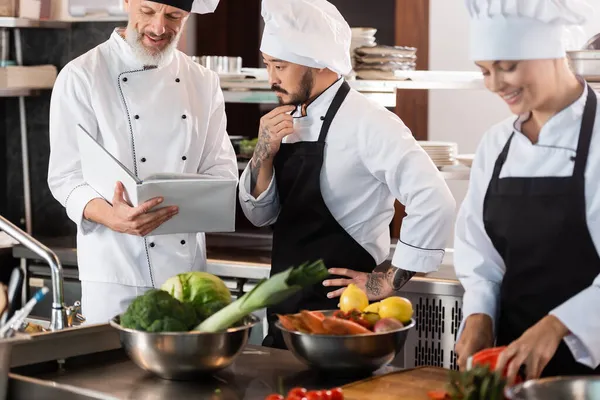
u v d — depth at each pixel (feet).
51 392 7.47
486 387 6.09
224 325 7.39
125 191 9.77
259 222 10.98
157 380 7.65
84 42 15.64
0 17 15.17
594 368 7.57
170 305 7.54
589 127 7.60
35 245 8.95
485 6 7.27
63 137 11.05
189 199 9.76
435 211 9.99
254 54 18.06
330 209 10.43
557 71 7.50
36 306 15.16
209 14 18.04
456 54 17.78
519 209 7.89
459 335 8.16
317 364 7.56
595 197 7.58
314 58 9.82
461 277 8.44
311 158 10.28
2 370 7.39
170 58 11.25
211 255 14.56
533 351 7.15
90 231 11.02
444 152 13.53
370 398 7.00
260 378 7.73
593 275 7.67
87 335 8.20
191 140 11.41
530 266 7.89
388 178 10.12
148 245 11.18
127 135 11.08
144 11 10.61
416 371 7.77
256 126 17.85
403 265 10.18
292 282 7.16
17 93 15.14
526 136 7.97
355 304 8.20
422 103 17.57
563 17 7.22
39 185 16.42
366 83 13.57
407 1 17.01
